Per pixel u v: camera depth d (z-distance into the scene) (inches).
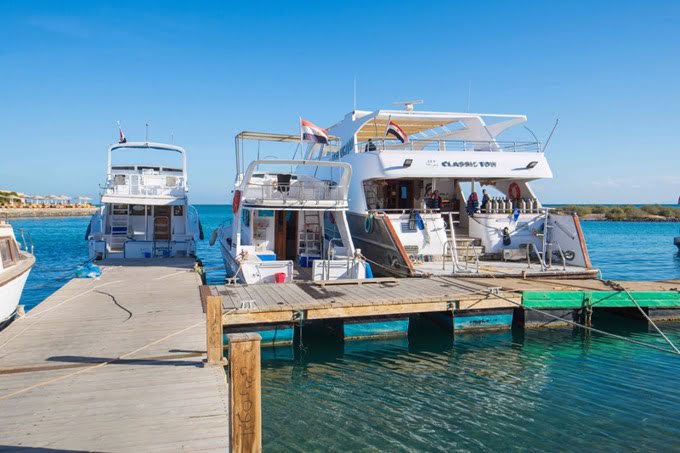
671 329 436.5
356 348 385.1
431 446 235.9
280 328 378.3
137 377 240.8
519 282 473.4
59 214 3344.0
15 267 394.9
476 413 272.7
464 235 642.8
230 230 700.0
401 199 731.4
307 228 591.5
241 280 481.1
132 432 184.7
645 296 441.1
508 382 318.3
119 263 622.8
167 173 800.9
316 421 261.3
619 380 321.1
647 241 1588.3
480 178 624.4
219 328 261.1
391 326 405.7
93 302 403.5
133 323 338.0
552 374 331.9
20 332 316.5
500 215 588.4
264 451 228.4
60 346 288.0
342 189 506.0
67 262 968.3
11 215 2908.5
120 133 735.1
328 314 374.6
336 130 748.6
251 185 545.6
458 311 416.2
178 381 235.9
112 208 728.3
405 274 511.2
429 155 578.6
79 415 199.2
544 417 267.3
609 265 991.6
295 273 533.0
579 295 432.5
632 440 242.7
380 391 303.7
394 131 607.8
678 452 231.5
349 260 489.7
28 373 246.8
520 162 591.5
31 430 186.1
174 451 170.9
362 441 239.8
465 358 363.6
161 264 614.9
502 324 427.8
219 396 218.4
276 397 293.7
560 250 525.7
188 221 718.5
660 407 279.3
